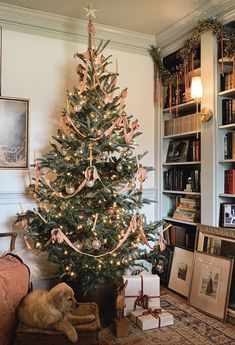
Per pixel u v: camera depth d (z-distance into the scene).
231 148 2.88
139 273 2.90
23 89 3.19
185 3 2.93
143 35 3.62
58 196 2.56
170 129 3.65
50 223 2.46
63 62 3.36
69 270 2.50
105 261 2.54
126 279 2.57
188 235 3.31
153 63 3.81
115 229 2.64
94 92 2.74
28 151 3.19
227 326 2.46
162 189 3.74
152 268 3.45
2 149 3.08
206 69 3.02
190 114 3.62
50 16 3.17
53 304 1.81
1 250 3.06
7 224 3.12
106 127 2.72
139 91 3.76
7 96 3.11
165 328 2.43
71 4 2.98
